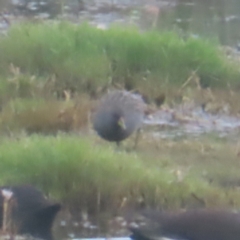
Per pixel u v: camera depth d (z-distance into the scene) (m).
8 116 29.48
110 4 52.47
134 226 22.00
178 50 35.66
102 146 26.98
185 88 34.16
